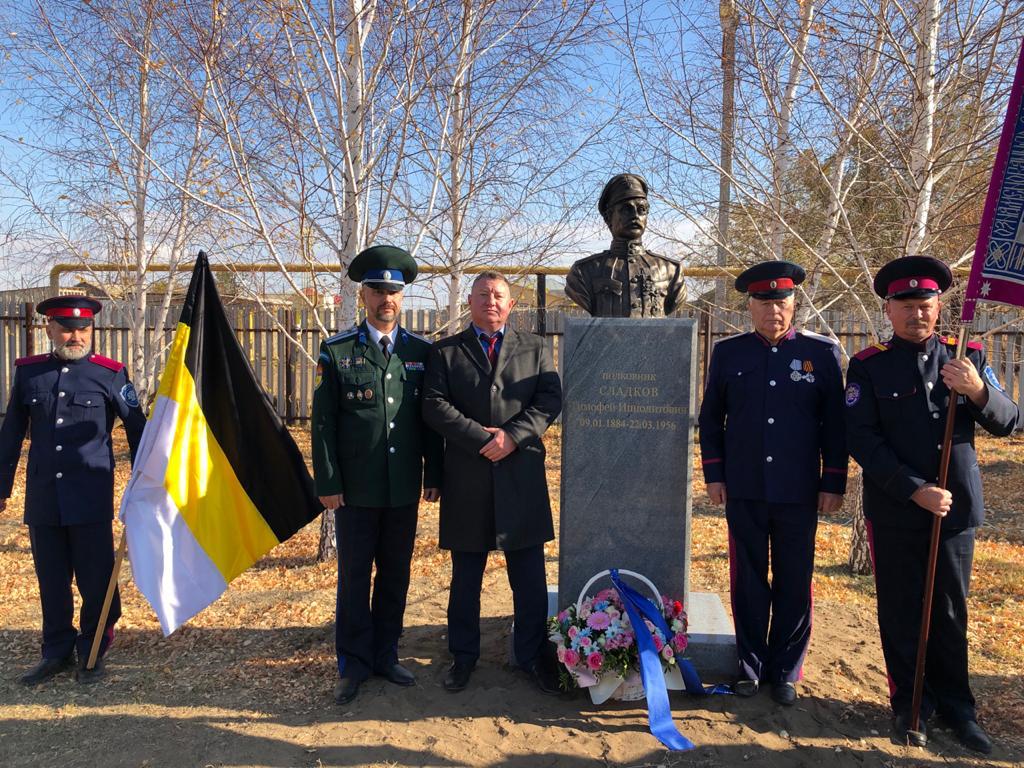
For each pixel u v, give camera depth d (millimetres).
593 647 3451
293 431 11172
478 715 3518
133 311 8844
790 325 3812
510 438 3586
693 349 3859
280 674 3953
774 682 3668
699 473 9070
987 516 7176
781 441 3604
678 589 3939
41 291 11852
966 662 3346
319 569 5711
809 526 3631
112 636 4090
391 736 3324
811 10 5387
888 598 3396
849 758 3166
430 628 4594
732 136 5926
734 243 6430
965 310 3172
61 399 3898
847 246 5832
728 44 5859
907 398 3324
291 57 5547
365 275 3822
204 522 3828
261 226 5633
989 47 4930
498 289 3721
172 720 3471
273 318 6371
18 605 4973
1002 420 3209
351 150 5723
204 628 4574
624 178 4105
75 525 3891
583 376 3943
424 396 3699
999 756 3180
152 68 5914
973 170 5395
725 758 3170
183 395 3820
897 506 3314
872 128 5613
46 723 3455
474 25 5855
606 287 4137
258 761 3137
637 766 3119
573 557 4004
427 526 6988
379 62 5559
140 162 7688
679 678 3557
